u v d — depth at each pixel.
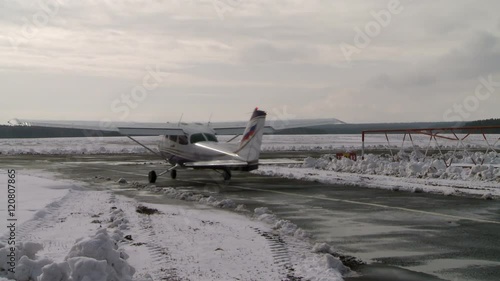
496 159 30.58
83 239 6.34
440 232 10.59
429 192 17.83
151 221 11.27
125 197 16.62
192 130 22.09
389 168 26.55
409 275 7.32
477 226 11.24
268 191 18.72
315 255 8.33
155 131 21.81
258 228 10.72
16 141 111.19
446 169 24.22
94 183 21.70
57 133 181.38
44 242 8.65
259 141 19.19
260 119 19.08
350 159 31.75
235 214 12.96
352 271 7.54
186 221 11.42
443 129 27.44
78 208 13.33
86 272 5.62
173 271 7.12
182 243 8.96
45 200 14.41
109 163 36.81
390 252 8.80
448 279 7.11
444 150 58.12
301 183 21.91
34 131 177.75
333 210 13.79
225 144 21.05
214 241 9.21
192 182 22.52
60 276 5.65
